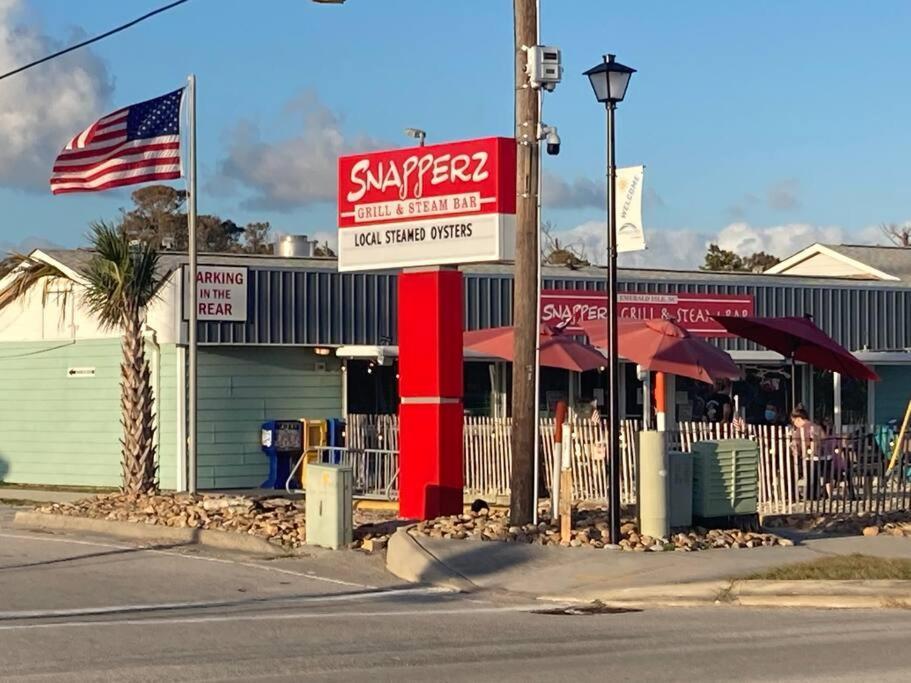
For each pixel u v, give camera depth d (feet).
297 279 93.66
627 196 79.71
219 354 92.22
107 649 34.68
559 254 206.18
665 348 67.67
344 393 96.73
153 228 255.50
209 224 263.29
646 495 52.39
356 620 39.88
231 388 92.58
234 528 59.62
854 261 139.74
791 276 119.75
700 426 69.46
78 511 67.15
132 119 73.77
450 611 41.86
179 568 51.26
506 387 101.86
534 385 54.70
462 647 35.19
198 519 61.62
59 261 96.89
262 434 93.15
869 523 60.90
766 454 66.03
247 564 52.34
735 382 110.01
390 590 46.37
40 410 100.17
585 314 103.65
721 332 108.17
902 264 140.77
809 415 110.42
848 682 30.22
